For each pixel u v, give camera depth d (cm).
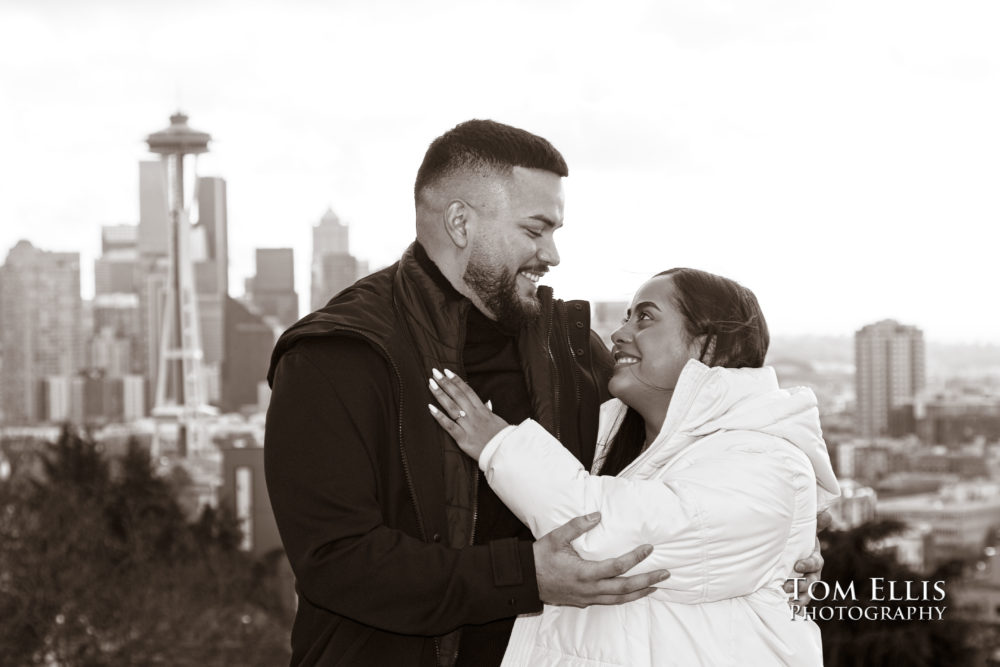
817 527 264
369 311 244
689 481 228
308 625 248
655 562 224
